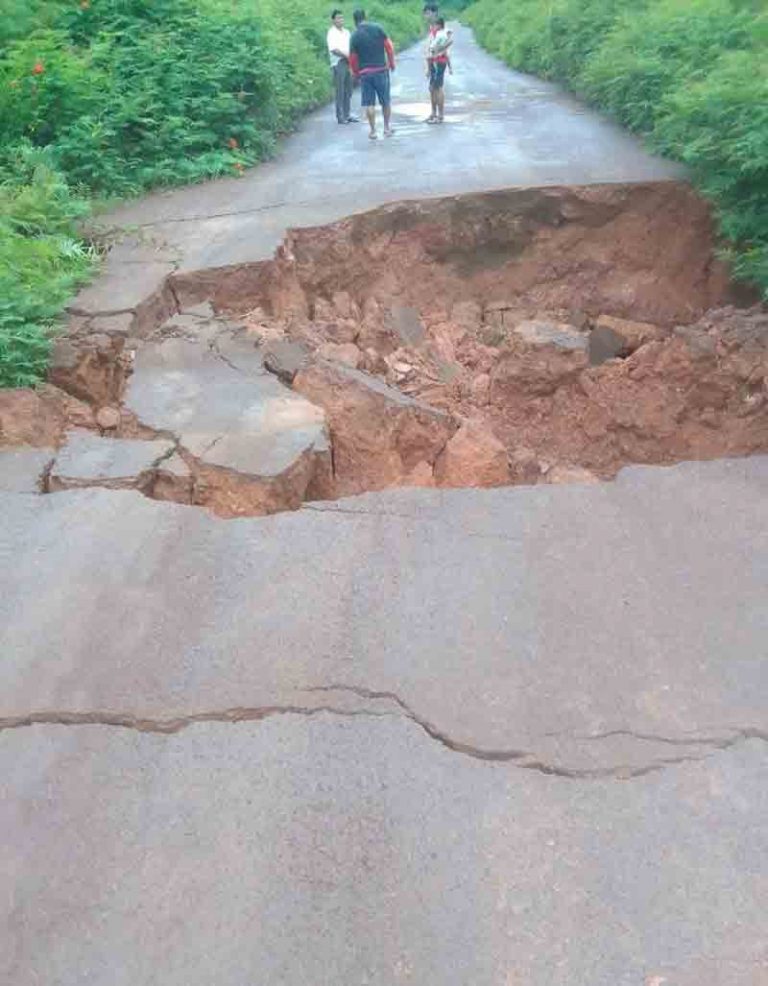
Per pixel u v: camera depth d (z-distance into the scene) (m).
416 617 3.83
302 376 6.89
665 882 2.65
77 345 6.93
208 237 9.33
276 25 16.84
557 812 2.90
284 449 5.44
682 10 13.73
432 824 2.87
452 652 3.62
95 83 11.90
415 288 10.28
